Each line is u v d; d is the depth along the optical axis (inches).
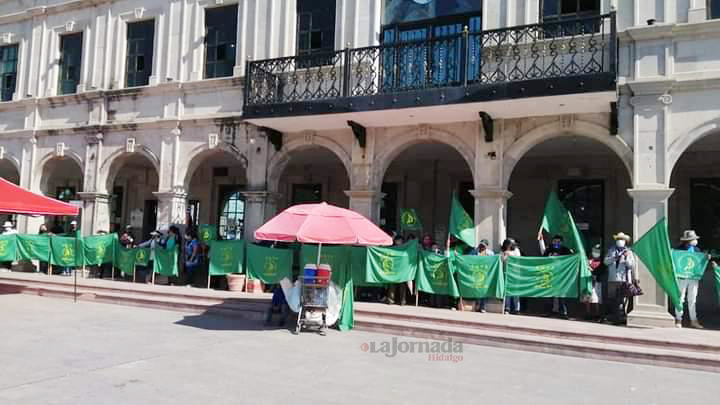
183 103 606.2
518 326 373.7
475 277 444.5
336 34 531.5
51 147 681.0
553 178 597.9
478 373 285.1
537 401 237.6
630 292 399.2
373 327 394.0
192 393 232.5
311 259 477.1
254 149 565.9
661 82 414.6
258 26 571.5
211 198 763.4
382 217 678.5
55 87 690.8
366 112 464.8
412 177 666.2
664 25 415.5
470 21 489.1
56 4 692.1
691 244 424.5
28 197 474.9
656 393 257.6
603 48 401.4
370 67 478.3
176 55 613.3
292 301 388.2
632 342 343.3
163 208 601.0
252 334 367.6
